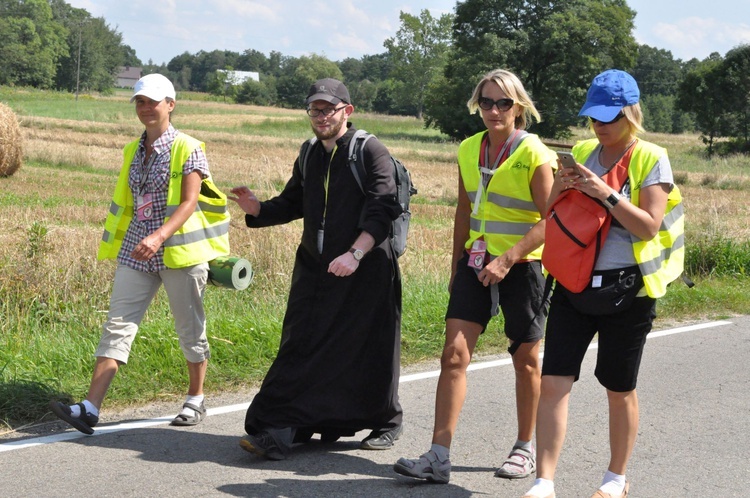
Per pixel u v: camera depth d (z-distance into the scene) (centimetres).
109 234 780
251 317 1127
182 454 718
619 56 10912
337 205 715
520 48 10469
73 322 1157
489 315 675
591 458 748
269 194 2455
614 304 584
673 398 938
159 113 761
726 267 1788
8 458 694
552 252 596
